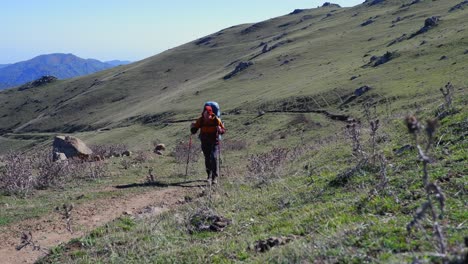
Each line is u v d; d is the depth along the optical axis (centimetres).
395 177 870
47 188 1515
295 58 11694
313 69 9881
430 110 1602
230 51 18188
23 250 891
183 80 16100
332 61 10081
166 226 923
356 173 994
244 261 641
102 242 855
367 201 766
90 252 812
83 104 16275
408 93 4884
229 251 697
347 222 691
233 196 1150
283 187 1126
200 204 1083
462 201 656
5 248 904
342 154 1353
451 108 1327
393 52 7394
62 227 1031
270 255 619
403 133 1351
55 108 17138
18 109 18625
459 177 772
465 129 1061
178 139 7294
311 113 6222
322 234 653
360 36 11962
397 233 578
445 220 590
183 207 1108
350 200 810
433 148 1012
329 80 7662
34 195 1406
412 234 563
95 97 16562
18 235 981
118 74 18600
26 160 1973
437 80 5003
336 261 539
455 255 430
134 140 8744
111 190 1452
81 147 2406
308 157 1634
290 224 774
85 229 1012
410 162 952
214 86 11812
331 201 852
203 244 771
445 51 6475
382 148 1199
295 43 13988
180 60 18488
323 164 1304
